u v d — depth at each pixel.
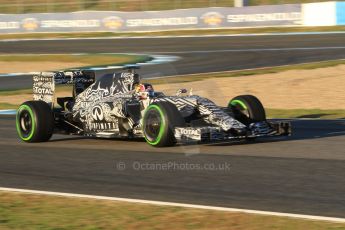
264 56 70.00
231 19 98.38
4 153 24.86
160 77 27.22
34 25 112.19
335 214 14.79
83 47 89.69
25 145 26.72
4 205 16.47
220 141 25.58
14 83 59.75
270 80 50.97
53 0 137.00
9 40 104.94
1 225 14.52
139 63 68.25
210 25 99.75
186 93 25.58
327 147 23.88
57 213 15.45
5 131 31.42
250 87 48.19
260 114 24.48
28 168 21.58
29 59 79.50
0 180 19.81
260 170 19.84
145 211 15.27
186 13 101.25
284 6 95.50
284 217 14.39
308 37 84.44
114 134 25.48
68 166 21.62
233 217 14.51
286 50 73.81
